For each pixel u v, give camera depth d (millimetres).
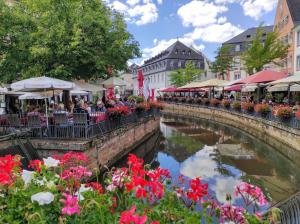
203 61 67625
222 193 8281
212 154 14211
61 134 10023
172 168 11742
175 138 19719
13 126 10523
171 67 66000
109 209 2502
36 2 14375
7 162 2787
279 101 25359
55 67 13578
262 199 2750
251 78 18797
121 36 15602
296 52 29203
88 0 15617
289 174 10414
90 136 10141
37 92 13766
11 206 2363
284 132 14172
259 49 28453
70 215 2285
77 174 3111
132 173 2801
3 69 14211
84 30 14195
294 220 4348
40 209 2244
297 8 32031
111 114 12516
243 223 2541
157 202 2729
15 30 13773
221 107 29734
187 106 41188
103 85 17641
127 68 17328
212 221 2596
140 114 17984
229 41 56688
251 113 21062
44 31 13703
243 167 11570
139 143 16891
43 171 2924
